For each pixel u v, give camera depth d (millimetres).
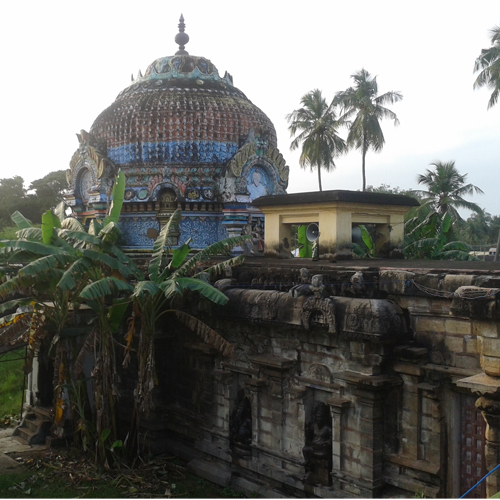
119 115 23141
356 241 25188
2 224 51969
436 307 11789
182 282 14133
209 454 16250
